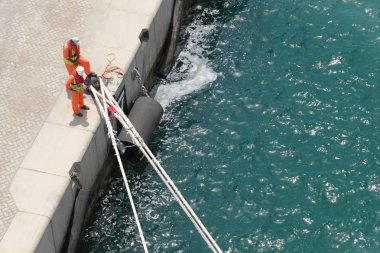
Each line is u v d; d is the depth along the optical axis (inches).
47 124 1066.7
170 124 1227.2
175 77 1306.6
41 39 1185.4
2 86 1115.3
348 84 1264.8
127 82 1155.3
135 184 1149.7
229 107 1246.9
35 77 1130.7
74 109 1067.3
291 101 1244.5
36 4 1236.5
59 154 1030.4
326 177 1131.3
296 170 1144.2
